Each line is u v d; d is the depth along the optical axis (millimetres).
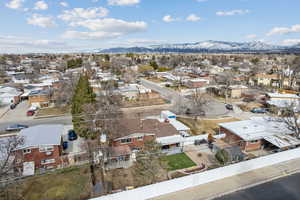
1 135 27734
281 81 62219
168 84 64188
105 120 23719
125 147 22000
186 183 13203
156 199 12195
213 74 77312
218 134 27938
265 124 27938
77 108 26812
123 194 11812
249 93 52688
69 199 15156
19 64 108812
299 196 12109
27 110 39219
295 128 25359
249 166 15203
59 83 50969
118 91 47000
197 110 34719
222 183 13703
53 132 22641
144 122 27047
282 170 15188
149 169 16719
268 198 12008
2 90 45438
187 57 152625
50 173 18812
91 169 19703
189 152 23672
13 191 15188
